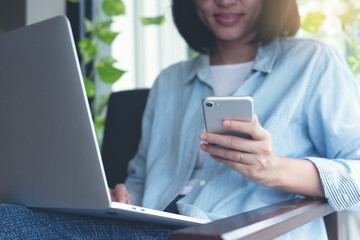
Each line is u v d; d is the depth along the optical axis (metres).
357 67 1.76
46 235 0.82
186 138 1.20
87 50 1.98
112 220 0.89
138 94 1.57
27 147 0.77
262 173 0.91
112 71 1.86
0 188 0.85
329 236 1.06
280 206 0.85
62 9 2.17
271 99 1.13
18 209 0.80
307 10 1.76
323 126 1.08
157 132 1.30
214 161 1.12
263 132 0.84
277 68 1.16
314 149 1.15
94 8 2.21
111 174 1.53
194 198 1.11
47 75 0.71
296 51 1.17
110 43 1.95
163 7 2.14
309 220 0.83
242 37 1.26
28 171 0.78
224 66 1.28
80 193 0.71
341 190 0.94
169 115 1.31
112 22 1.96
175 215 0.78
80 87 0.68
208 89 1.26
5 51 0.76
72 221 0.84
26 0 2.11
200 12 1.26
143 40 2.17
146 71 2.17
